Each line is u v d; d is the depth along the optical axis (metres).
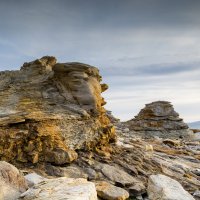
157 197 15.49
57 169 17.00
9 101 19.86
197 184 19.45
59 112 19.88
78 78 21.73
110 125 23.28
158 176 17.48
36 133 17.59
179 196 15.18
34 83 22.16
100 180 16.92
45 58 24.69
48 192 10.78
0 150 16.56
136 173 18.77
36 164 17.22
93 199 11.02
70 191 10.77
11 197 11.20
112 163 19.44
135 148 24.25
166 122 51.91
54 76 22.25
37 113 18.77
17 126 17.77
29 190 11.31
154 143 35.16
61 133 19.00
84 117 20.81
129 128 52.06
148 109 53.28
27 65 24.38
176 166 22.50
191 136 51.06
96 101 22.02
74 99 21.56
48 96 21.17
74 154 18.31
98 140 21.27
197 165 25.31
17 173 12.59
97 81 23.20
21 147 17.33
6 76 22.94
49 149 17.81
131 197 16.08
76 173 16.95
